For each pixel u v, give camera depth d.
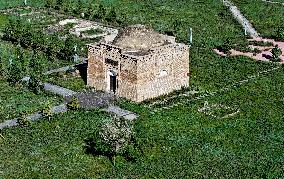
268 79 84.81
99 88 79.50
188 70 80.06
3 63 89.88
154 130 66.88
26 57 93.19
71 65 89.56
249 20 117.44
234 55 95.56
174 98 76.75
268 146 64.06
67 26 111.31
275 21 117.06
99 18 116.75
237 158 61.28
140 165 59.38
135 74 74.44
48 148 62.41
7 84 81.19
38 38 96.88
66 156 60.88
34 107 73.31
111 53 76.69
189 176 57.16
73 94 77.62
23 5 126.44
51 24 112.44
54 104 74.25
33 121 68.88
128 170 58.28
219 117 71.25
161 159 60.66
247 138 65.88
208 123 69.38
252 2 131.38
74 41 101.00
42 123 68.06
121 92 76.69
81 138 64.69
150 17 118.94
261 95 78.88
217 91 79.88
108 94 77.69
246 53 97.25
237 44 101.44
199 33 107.88
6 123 68.62
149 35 77.81
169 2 131.62
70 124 68.00
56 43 97.00
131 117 70.38
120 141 60.00
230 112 72.69
